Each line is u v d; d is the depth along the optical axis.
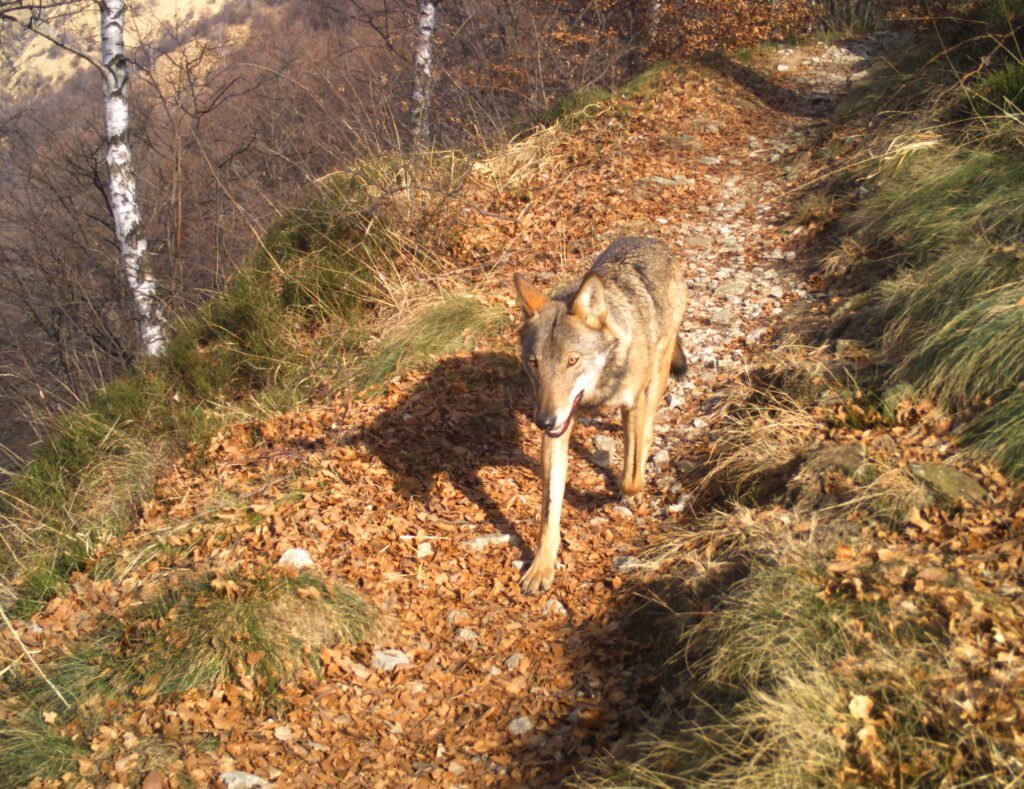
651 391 2.74
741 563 2.27
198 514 2.75
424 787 2.04
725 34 7.64
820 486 2.42
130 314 6.42
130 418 3.61
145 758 2.07
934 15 5.83
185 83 8.06
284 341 3.87
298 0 15.76
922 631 1.91
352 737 2.15
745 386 3.12
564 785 1.98
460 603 2.50
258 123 7.46
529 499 2.86
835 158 4.72
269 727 2.16
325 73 6.65
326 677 2.28
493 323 3.62
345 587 2.46
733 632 2.04
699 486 2.75
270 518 2.69
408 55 8.04
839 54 8.10
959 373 2.56
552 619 2.42
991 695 1.76
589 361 2.43
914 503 2.25
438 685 2.28
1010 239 2.96
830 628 1.96
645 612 2.35
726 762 1.81
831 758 1.74
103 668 2.28
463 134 6.44
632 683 2.21
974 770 1.68
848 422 2.67
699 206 4.64
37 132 9.65
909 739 1.74
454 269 4.15
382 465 2.95
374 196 4.42
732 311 3.68
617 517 2.74
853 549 2.15
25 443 5.86
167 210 6.55
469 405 3.22
